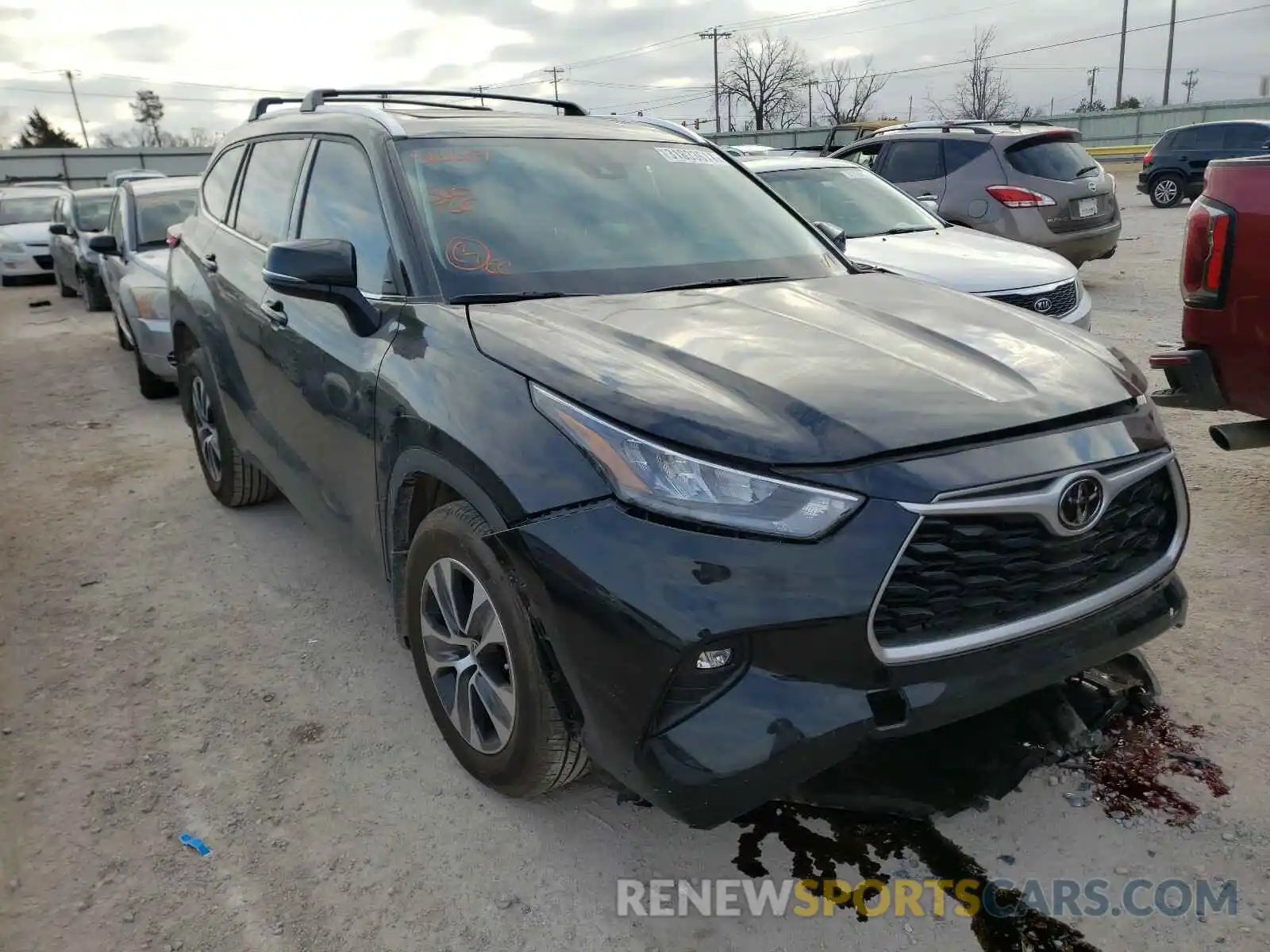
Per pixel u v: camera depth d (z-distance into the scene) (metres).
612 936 2.29
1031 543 2.22
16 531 4.95
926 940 2.24
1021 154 9.55
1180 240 15.05
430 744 3.04
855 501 2.07
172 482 5.66
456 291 2.92
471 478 2.41
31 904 2.42
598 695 2.16
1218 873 2.39
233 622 3.88
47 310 14.09
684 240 3.44
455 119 3.62
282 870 2.52
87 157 46.59
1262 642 3.37
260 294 3.79
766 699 2.08
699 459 2.12
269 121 4.38
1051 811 2.62
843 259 3.77
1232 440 3.94
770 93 59.09
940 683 2.17
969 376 2.45
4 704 3.32
